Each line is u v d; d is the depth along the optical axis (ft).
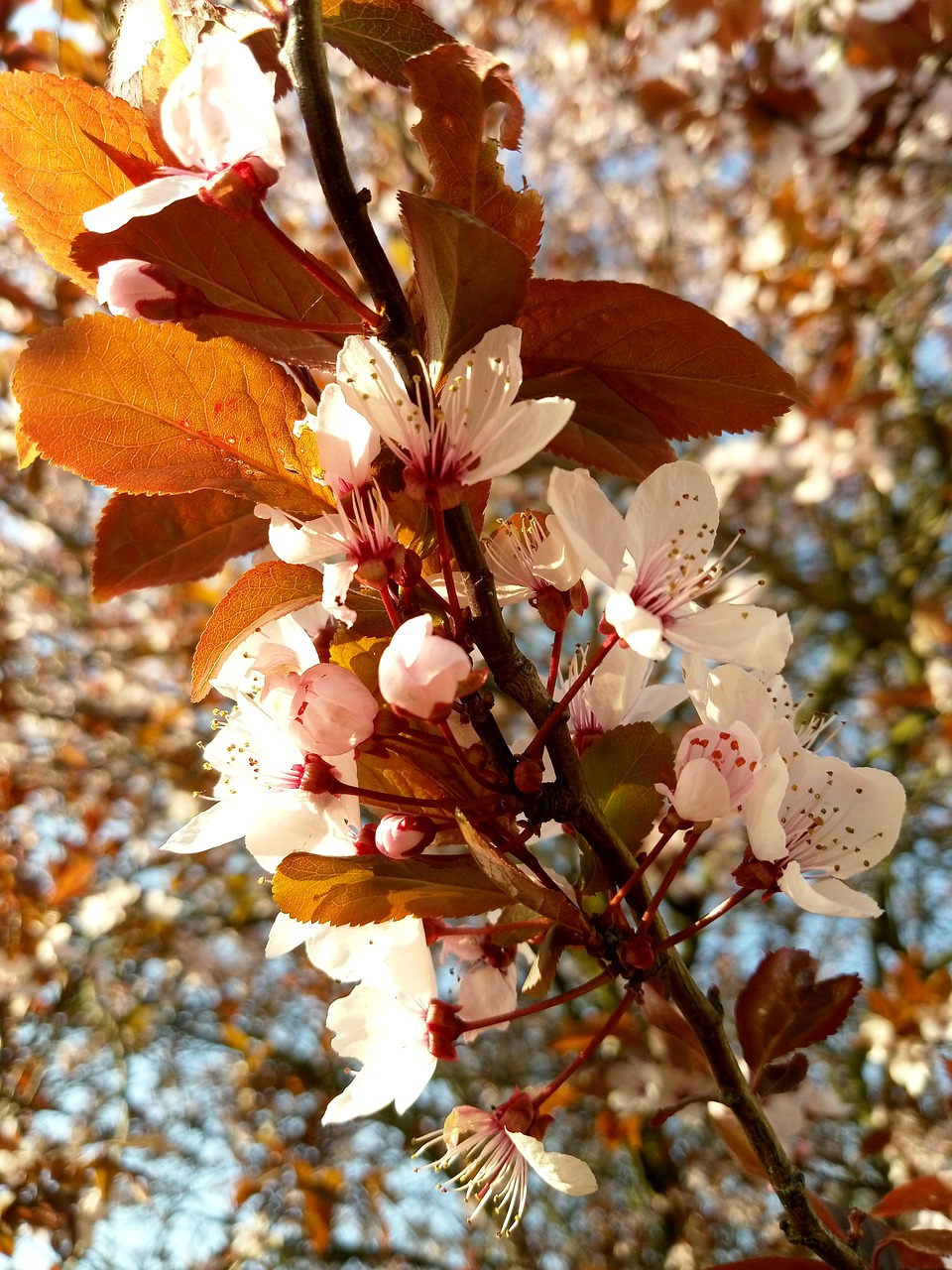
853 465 1.94
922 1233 0.48
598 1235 2.16
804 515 2.41
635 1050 1.25
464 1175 0.45
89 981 1.93
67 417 0.40
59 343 0.39
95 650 2.57
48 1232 1.50
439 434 0.39
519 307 0.38
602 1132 1.31
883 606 2.10
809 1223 0.43
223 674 0.45
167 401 0.41
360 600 0.41
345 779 0.42
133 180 0.41
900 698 1.73
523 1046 2.24
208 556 0.50
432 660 0.36
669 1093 1.23
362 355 0.39
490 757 0.41
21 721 2.59
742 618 0.42
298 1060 2.16
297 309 0.43
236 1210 1.96
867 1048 1.62
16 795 2.04
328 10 0.43
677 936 0.41
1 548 2.75
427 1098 2.26
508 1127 0.44
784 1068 0.49
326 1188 1.74
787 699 0.47
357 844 0.43
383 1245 1.93
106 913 1.96
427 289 0.39
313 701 0.40
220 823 0.44
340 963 0.45
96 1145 1.65
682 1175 1.87
